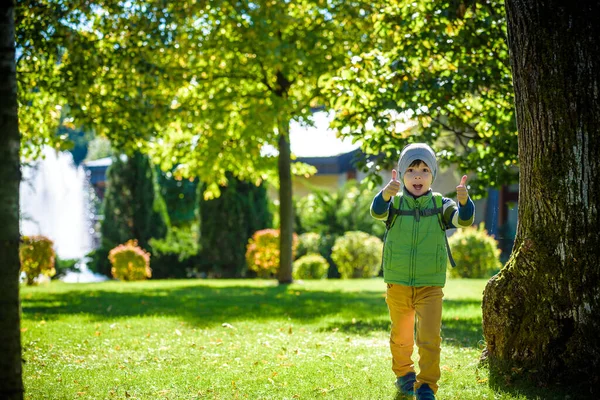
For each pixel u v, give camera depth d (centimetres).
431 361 427
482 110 1015
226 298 1193
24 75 1241
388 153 949
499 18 923
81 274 2758
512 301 491
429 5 944
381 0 1216
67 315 916
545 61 468
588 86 456
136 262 2059
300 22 1484
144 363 569
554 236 469
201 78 1549
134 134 1398
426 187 449
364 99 962
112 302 1118
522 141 491
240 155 1645
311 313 954
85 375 520
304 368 534
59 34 1191
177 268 2552
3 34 314
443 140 1158
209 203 2381
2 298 312
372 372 520
